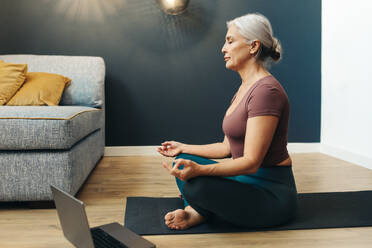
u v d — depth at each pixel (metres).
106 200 1.90
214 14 3.36
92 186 2.20
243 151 1.47
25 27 3.22
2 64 2.53
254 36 1.38
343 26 3.08
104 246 1.20
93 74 2.92
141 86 3.37
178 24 3.35
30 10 3.21
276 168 1.49
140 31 3.32
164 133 3.42
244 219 1.42
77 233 1.15
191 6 3.34
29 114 1.72
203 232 1.43
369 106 2.76
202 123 3.44
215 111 3.43
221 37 3.38
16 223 1.56
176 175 1.26
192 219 1.49
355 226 1.50
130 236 1.30
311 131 3.54
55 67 2.88
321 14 3.46
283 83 3.48
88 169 2.23
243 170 1.31
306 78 3.49
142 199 1.90
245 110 1.39
